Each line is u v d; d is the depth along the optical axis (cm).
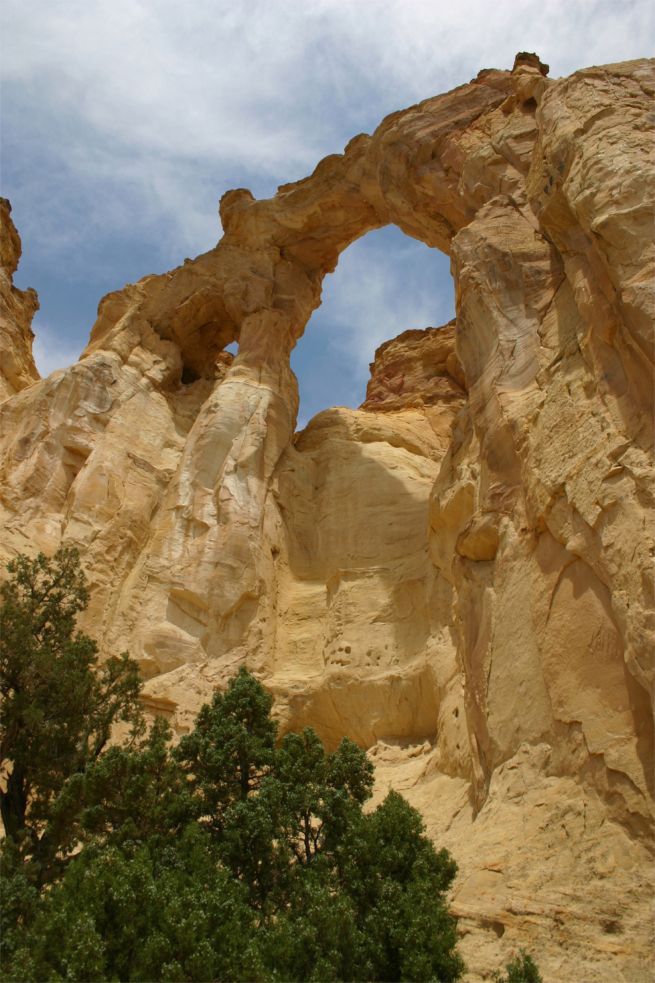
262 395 2484
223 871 902
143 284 2927
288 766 1064
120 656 1939
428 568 1997
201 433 2358
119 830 994
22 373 2973
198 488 2245
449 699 1616
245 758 1086
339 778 1067
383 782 1612
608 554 1151
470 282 1802
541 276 1706
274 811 1002
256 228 2975
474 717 1380
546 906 957
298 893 927
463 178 2222
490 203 1972
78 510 2153
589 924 918
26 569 1405
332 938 850
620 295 1262
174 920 825
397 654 1891
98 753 1261
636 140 1451
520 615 1330
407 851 963
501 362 1638
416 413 2970
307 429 2684
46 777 1176
